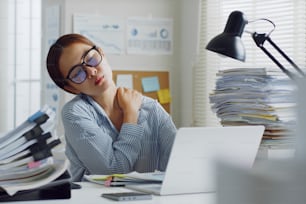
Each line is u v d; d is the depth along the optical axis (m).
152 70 3.73
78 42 1.95
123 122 1.99
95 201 1.09
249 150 1.27
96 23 3.60
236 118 1.94
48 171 1.07
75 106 1.95
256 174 0.32
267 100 1.79
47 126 1.03
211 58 3.50
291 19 2.95
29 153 1.02
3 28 4.44
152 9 3.73
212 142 1.20
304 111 0.32
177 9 3.80
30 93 4.53
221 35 1.96
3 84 4.46
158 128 2.04
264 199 0.31
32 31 4.52
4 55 4.46
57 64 1.96
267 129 1.78
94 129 1.90
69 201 1.08
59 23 3.62
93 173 1.90
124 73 3.65
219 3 3.45
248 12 3.26
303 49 2.88
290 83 0.33
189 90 3.69
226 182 0.33
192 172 1.22
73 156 1.97
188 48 3.70
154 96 3.73
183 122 3.77
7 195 1.04
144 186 1.32
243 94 1.89
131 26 3.68
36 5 4.52
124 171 1.91
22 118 4.52
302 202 0.31
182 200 1.14
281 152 0.39
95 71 1.95
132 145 1.93
